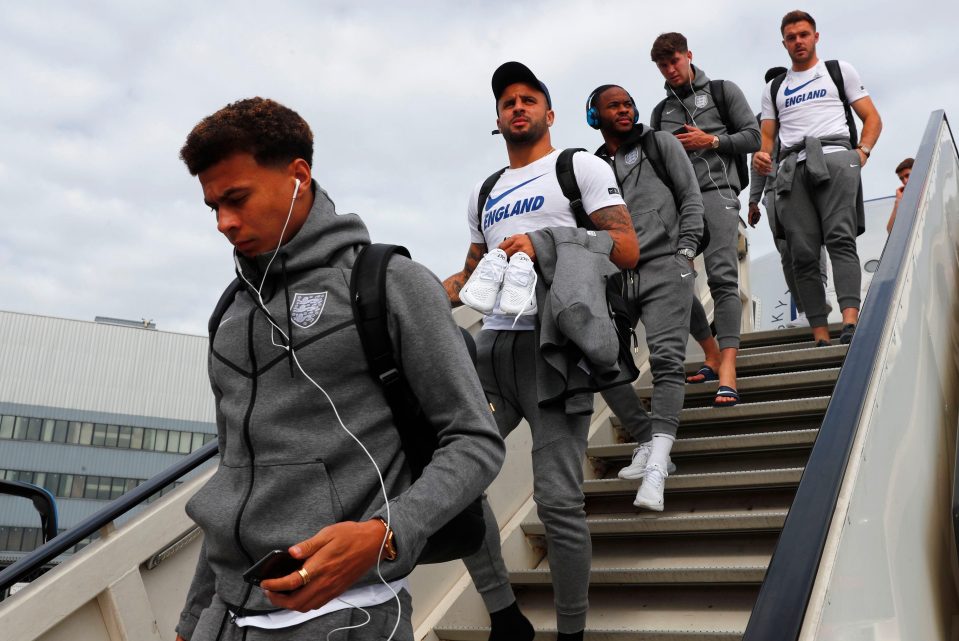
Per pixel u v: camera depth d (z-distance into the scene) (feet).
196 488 10.92
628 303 13.71
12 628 8.71
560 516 9.64
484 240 11.84
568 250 10.09
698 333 17.16
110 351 176.96
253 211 5.48
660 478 12.55
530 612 11.48
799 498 5.44
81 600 9.37
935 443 9.03
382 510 4.87
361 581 5.01
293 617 4.99
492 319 10.67
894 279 8.83
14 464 165.48
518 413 10.69
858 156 17.87
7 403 167.84
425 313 5.43
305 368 5.33
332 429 5.28
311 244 5.63
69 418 171.32
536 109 11.19
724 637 9.54
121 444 173.37
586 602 9.78
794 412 14.78
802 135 18.67
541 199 10.78
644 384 17.87
